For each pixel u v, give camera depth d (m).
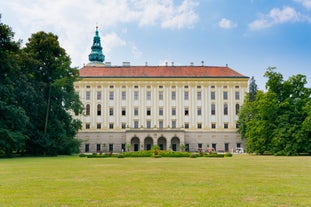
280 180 17.16
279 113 60.28
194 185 15.19
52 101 56.25
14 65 47.50
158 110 90.19
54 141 53.69
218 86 90.69
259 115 62.44
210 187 14.57
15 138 44.59
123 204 10.88
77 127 61.69
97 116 89.75
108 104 90.06
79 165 29.19
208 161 36.34
